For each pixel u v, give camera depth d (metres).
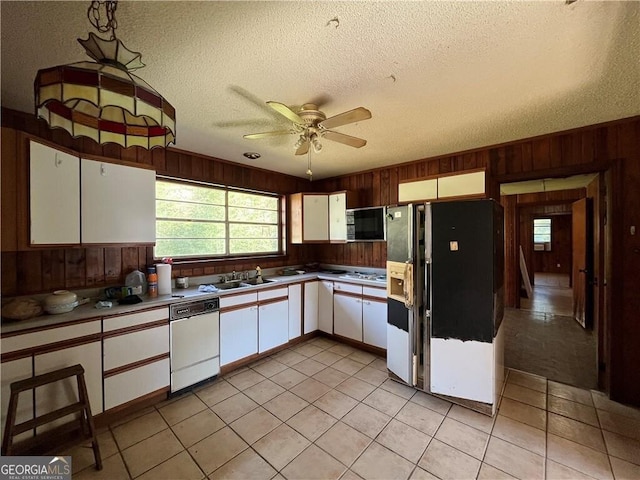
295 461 1.74
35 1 1.07
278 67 1.53
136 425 2.08
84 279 2.38
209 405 2.33
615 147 2.27
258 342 3.16
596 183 3.16
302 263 4.50
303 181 4.56
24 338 1.73
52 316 1.88
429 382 2.40
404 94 1.84
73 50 1.39
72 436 1.92
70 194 2.03
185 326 2.50
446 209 2.30
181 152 3.05
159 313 2.34
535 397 2.40
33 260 2.12
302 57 1.45
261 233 4.02
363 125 2.36
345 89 1.77
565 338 3.78
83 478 1.62
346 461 1.74
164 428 2.04
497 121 2.27
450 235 2.29
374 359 3.22
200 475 1.64
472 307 2.21
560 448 1.82
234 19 1.17
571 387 2.56
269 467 1.70
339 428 2.04
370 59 1.46
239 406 2.31
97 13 1.07
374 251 3.99
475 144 2.85
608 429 1.98
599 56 1.43
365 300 3.40
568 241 9.48
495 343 2.20
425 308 2.41
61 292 2.04
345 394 2.49
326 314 3.85
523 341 3.68
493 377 2.14
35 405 1.76
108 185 2.27
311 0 1.08
